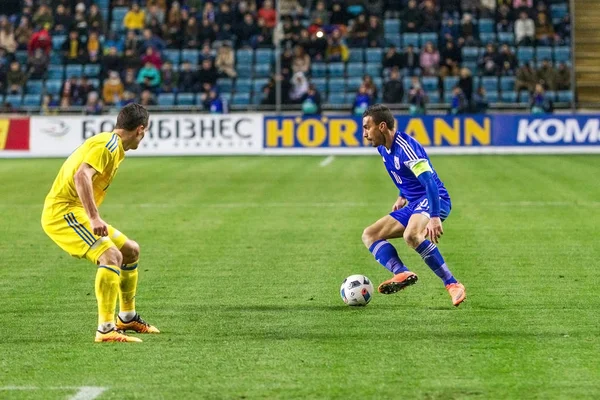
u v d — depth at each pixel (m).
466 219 32.16
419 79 69.00
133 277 16.67
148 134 64.94
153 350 15.38
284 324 17.31
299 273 22.69
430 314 18.09
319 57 71.44
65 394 12.87
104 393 12.91
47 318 18.02
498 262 24.03
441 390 12.98
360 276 18.97
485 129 64.25
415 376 13.70
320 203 37.06
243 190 42.03
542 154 63.16
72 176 16.03
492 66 69.31
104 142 15.86
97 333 16.08
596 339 15.98
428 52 69.62
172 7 73.38
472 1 74.44
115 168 16.33
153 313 18.39
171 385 13.30
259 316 18.02
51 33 73.31
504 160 58.12
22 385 13.33
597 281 21.44
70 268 23.58
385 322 17.41
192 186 43.94
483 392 12.88
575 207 35.28
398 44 73.19
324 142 64.94
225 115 64.94
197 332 16.73
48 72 71.06
